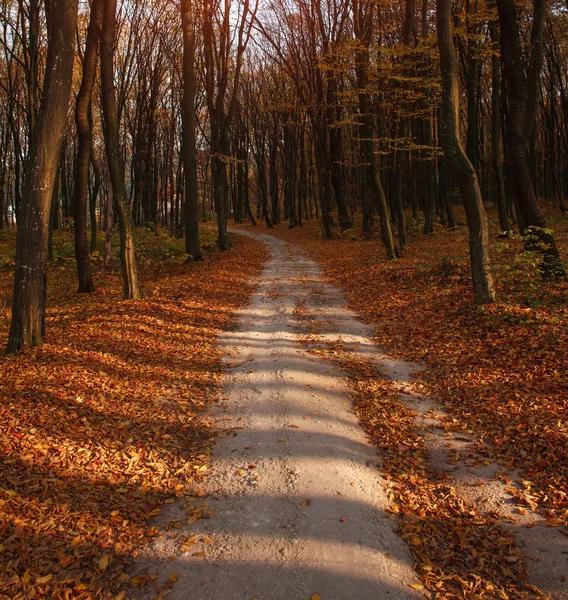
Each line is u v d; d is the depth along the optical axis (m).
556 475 4.60
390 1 17.53
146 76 25.34
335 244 26.77
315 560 3.65
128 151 37.94
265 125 43.56
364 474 4.92
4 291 17.12
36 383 6.52
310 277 17.38
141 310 11.25
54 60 7.86
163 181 40.09
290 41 28.92
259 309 12.48
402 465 5.11
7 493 4.11
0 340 10.57
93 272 20.55
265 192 43.66
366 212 28.91
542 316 8.25
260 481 4.78
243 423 6.11
